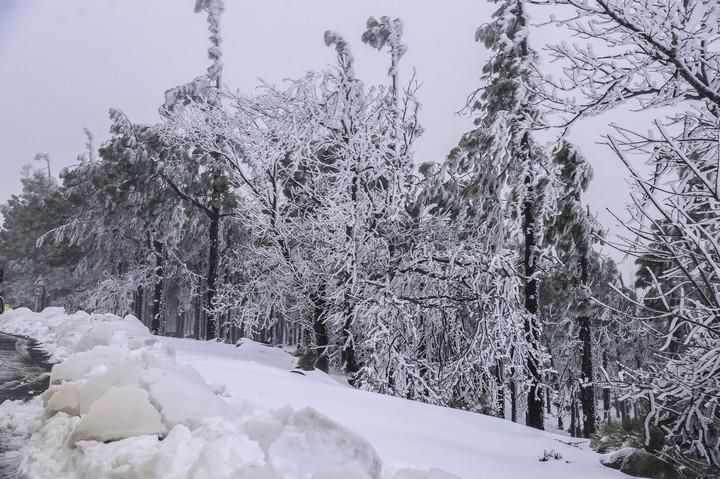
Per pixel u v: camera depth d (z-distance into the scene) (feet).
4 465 15.71
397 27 68.95
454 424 25.81
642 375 19.54
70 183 124.26
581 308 57.93
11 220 190.29
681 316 17.12
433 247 54.65
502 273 48.70
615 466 21.17
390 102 57.98
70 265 125.39
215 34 87.30
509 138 48.29
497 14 53.88
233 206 89.30
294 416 13.92
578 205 48.65
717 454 20.62
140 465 13.56
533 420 47.91
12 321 64.39
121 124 103.76
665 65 19.84
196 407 17.75
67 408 19.56
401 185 54.75
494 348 47.44
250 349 56.13
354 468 11.73
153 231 104.53
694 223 16.05
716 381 17.76
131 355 25.39
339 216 50.78
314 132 55.21
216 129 59.36
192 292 106.73
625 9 18.43
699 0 17.89
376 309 48.67
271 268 60.03
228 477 12.09
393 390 49.44
